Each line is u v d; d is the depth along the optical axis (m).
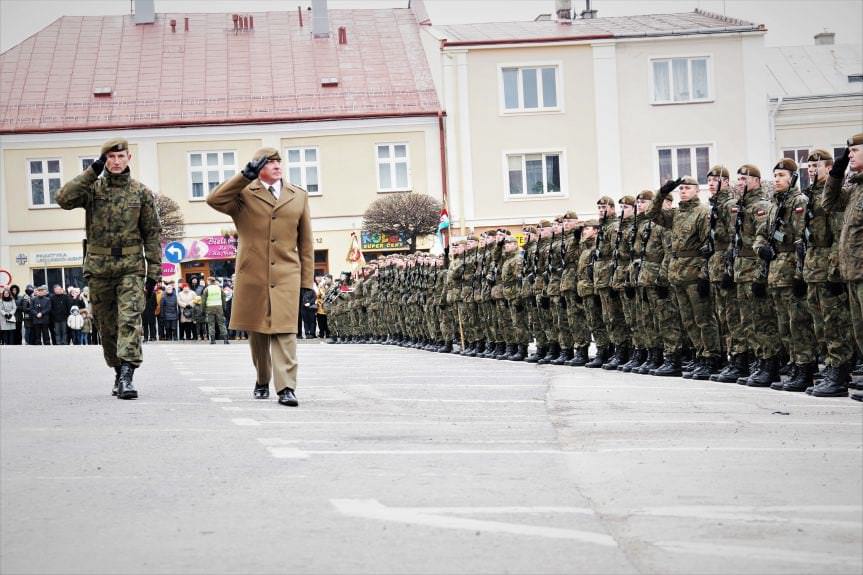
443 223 40.94
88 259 13.01
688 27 49.94
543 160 49.28
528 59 49.00
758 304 14.28
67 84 51.72
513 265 21.16
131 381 13.16
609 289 17.88
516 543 6.21
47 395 13.78
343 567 5.83
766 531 6.45
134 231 13.03
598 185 49.22
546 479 7.91
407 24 56.06
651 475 8.01
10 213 49.81
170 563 6.02
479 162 49.22
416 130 50.00
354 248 46.31
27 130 49.62
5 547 6.46
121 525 6.88
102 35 54.47
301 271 12.77
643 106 49.22
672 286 15.84
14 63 52.62
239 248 12.58
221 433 10.22
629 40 48.84
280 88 51.56
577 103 49.09
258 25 55.41
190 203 49.81
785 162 13.70
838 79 53.81
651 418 11.02
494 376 16.59
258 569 5.85
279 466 8.55
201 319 39.41
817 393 12.83
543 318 20.28
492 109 49.06
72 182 12.70
